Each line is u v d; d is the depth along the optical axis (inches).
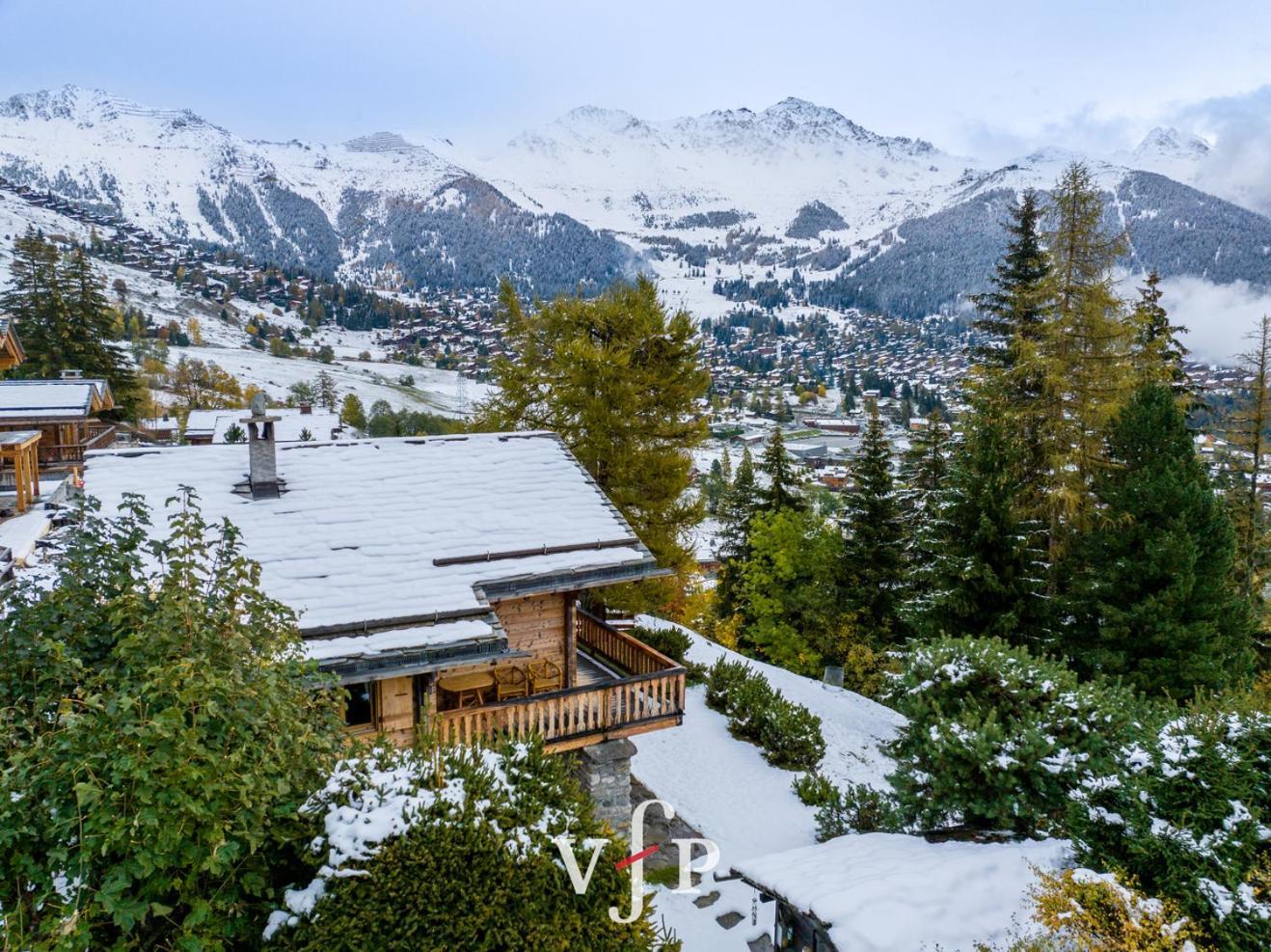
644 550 510.0
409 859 247.9
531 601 527.8
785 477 1416.1
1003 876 333.4
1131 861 307.6
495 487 549.0
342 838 249.8
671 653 885.2
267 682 241.6
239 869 244.2
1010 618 768.3
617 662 599.8
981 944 287.6
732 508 1508.4
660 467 829.8
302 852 252.7
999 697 423.5
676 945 300.5
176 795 208.5
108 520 283.9
